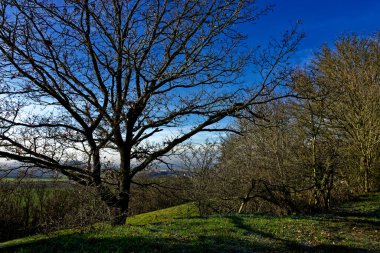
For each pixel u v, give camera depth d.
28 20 10.66
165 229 10.64
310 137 20.44
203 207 20.25
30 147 10.59
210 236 10.01
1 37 10.37
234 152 20.69
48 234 9.94
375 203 19.45
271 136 19.03
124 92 13.31
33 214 20.11
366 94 24.36
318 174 18.14
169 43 12.84
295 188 17.81
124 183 12.80
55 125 11.02
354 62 26.55
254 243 9.55
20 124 10.45
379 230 12.12
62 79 11.60
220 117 13.17
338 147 20.58
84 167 11.25
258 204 20.34
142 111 13.38
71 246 8.26
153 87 12.52
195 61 12.29
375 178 24.75
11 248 8.46
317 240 10.44
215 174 19.91
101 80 12.23
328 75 26.23
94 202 10.58
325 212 17.25
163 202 28.06
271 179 18.36
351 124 24.44
